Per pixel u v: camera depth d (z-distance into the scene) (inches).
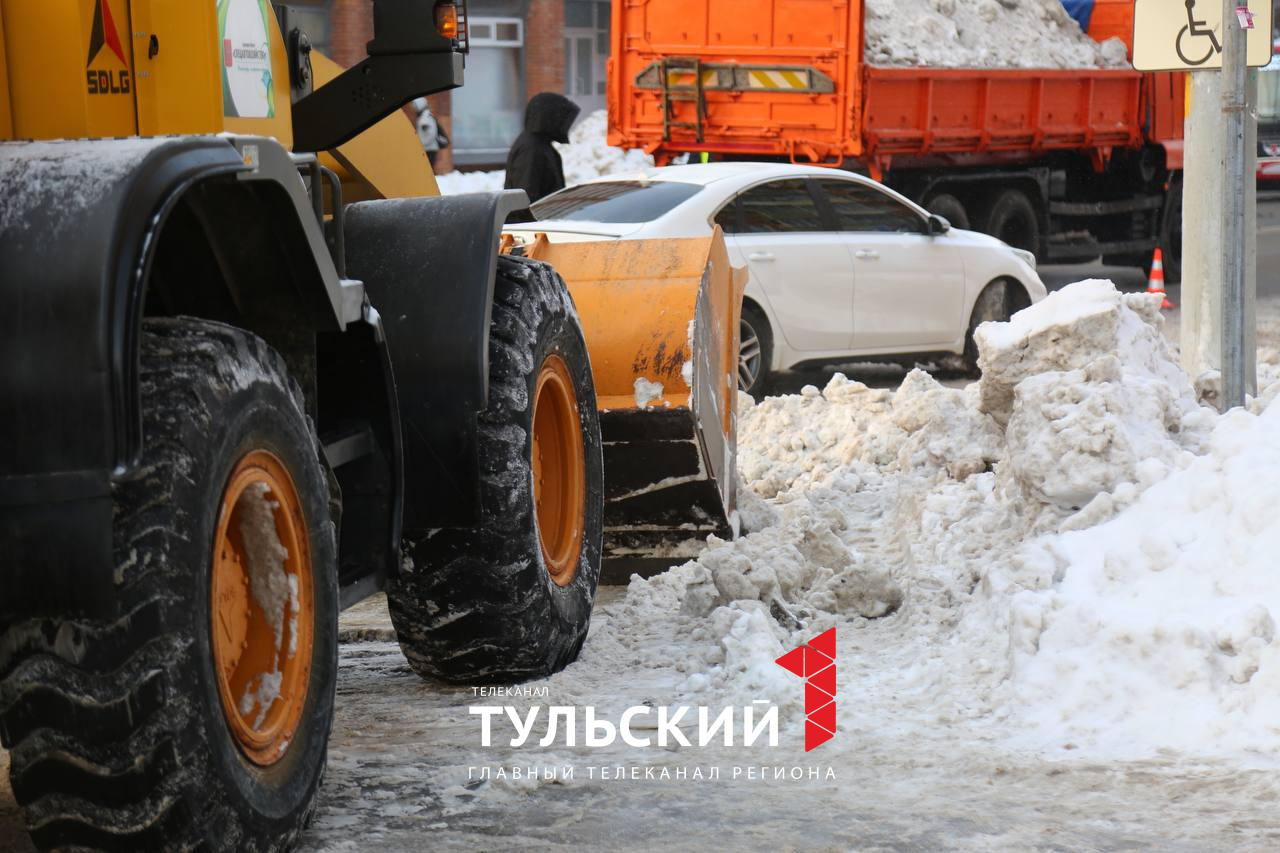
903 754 414.3
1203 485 485.1
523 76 2967.5
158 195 300.0
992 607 491.5
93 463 286.0
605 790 394.6
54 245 290.8
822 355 1128.8
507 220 601.6
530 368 472.1
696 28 1503.4
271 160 335.0
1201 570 459.8
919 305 1182.9
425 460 449.4
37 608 292.2
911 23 1562.5
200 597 305.9
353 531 420.2
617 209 1050.1
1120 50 1771.7
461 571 462.0
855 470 810.2
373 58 513.3
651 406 598.9
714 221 1061.1
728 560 546.3
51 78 351.6
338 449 399.5
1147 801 374.0
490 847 356.2
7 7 350.6
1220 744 406.9
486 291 450.6
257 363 335.6
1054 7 1759.4
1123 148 1710.1
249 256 358.9
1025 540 549.0
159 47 377.7
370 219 465.4
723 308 657.0
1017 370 611.5
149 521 296.5
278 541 345.1
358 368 412.2
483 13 2906.0
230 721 321.1
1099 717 427.2
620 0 1539.1
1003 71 1528.1
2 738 301.3
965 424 707.4
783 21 1457.9
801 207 1121.4
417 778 404.5
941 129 1494.8
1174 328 1398.9
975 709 445.1
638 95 1544.0
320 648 358.3
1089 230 1694.1
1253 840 347.9
